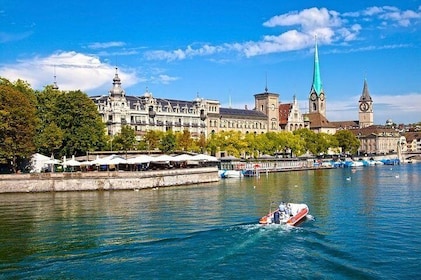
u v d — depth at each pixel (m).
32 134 116.75
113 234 58.12
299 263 45.16
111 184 108.19
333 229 60.81
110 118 195.00
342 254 48.62
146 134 179.75
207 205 83.25
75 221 67.38
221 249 49.16
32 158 126.00
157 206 82.00
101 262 45.56
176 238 54.25
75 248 51.19
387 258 47.53
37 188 106.44
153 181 116.12
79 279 41.12
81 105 137.88
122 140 159.50
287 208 66.62
